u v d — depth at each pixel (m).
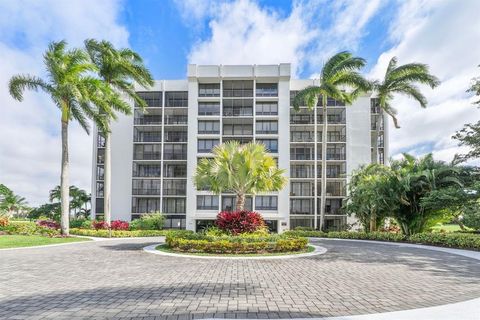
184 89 42.78
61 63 23.67
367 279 9.40
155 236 29.55
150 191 41.75
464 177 22.06
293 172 42.06
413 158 25.19
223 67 40.53
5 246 18.16
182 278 9.41
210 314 6.03
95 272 10.34
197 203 39.31
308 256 14.84
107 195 28.95
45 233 24.86
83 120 25.44
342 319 5.75
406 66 30.70
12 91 23.09
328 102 43.19
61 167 24.56
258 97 40.66
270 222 38.62
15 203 74.62
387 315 5.98
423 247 19.45
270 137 39.81
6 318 5.79
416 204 23.62
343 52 32.22
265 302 6.86
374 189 24.75
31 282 8.80
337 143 41.53
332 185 42.09
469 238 17.92
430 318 5.80
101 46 28.86
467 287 8.37
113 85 30.36
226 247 15.34
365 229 28.38
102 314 6.02
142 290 7.88
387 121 43.53
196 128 39.75
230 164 17.75
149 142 42.03
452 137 23.39
